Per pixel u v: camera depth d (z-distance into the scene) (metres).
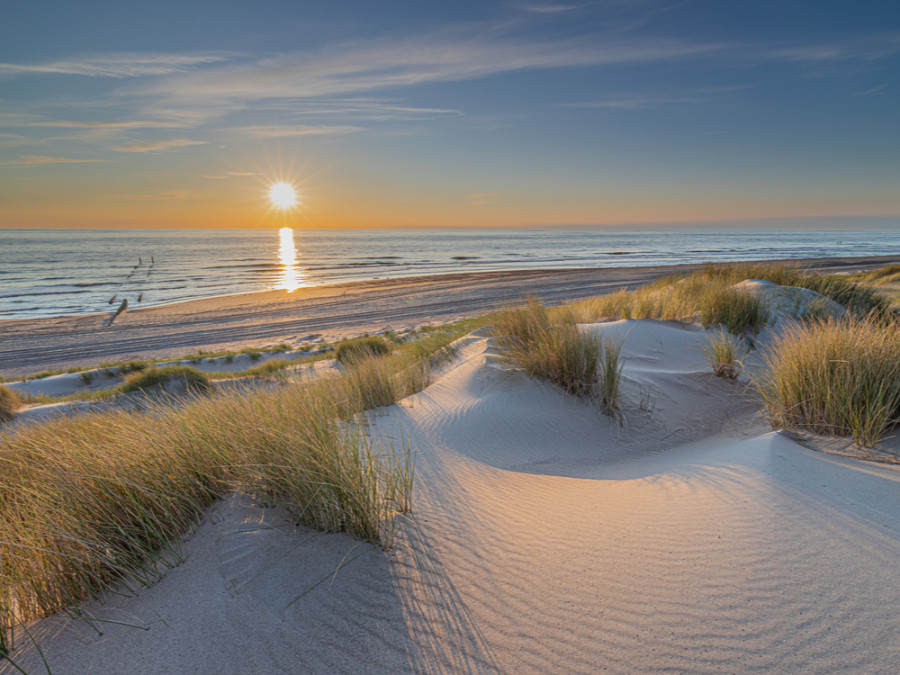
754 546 2.04
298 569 2.11
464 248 134.75
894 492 2.36
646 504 2.66
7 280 56.06
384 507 2.69
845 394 3.39
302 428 2.98
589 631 1.69
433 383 6.43
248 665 1.61
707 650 1.54
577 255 96.38
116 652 1.68
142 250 127.19
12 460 3.33
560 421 4.91
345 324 27.64
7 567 1.95
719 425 4.82
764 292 8.62
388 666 1.60
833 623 1.57
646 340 7.45
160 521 2.35
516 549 2.27
